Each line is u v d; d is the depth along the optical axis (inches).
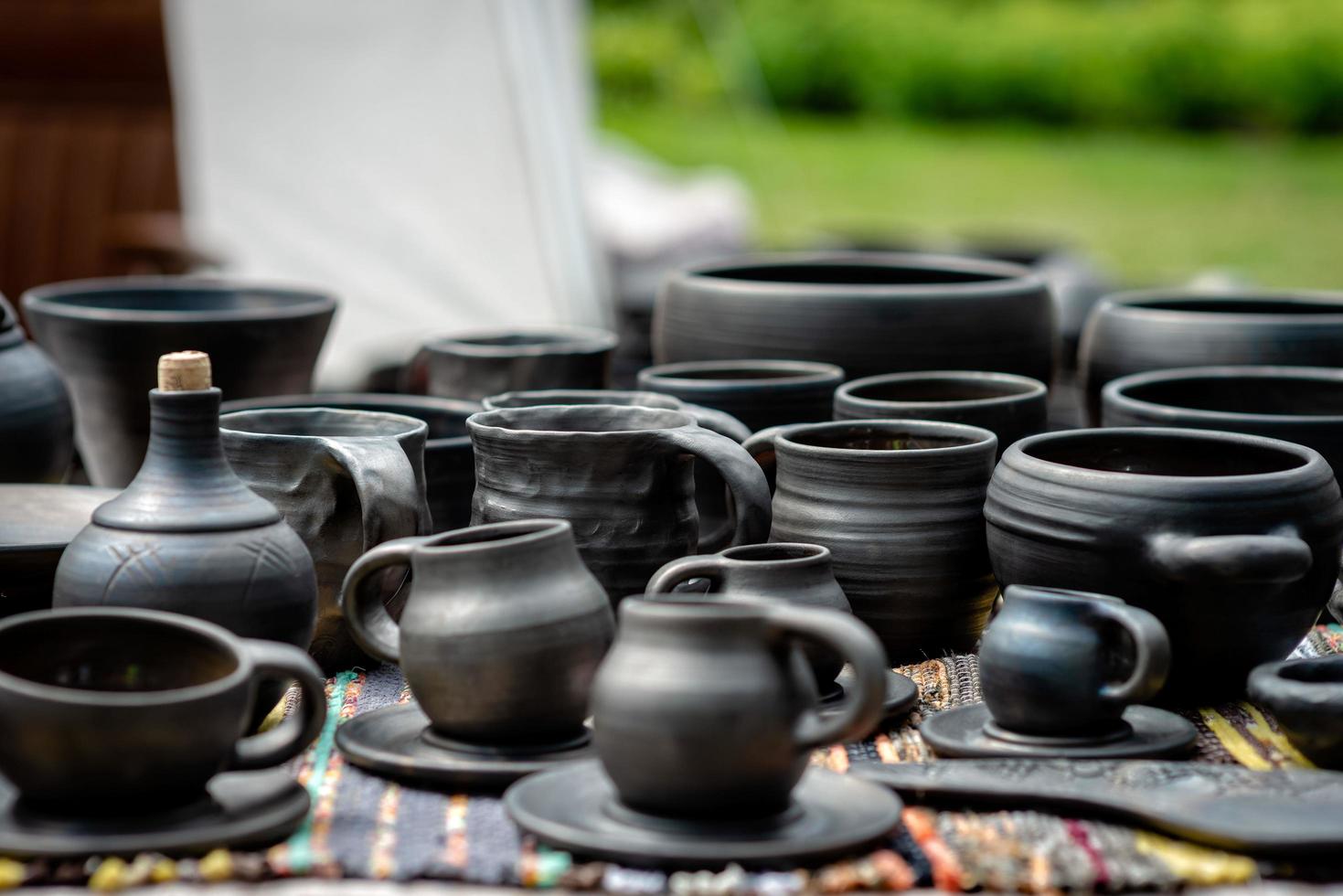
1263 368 59.7
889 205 430.0
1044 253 121.3
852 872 33.9
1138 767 39.6
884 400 57.0
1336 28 467.2
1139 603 44.9
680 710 34.5
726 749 34.5
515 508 47.4
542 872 34.1
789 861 34.0
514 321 174.1
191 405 42.2
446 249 170.2
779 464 51.1
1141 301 69.6
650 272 193.2
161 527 41.3
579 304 173.3
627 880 33.7
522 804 35.9
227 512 41.9
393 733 42.4
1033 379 64.7
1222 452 49.9
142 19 149.1
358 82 162.1
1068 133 486.0
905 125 490.6
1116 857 35.0
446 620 39.4
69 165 150.7
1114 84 481.1
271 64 158.2
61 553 46.0
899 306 61.3
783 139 433.4
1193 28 474.3
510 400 52.4
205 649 37.2
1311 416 52.2
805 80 490.0
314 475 47.4
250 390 61.1
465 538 41.4
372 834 36.5
